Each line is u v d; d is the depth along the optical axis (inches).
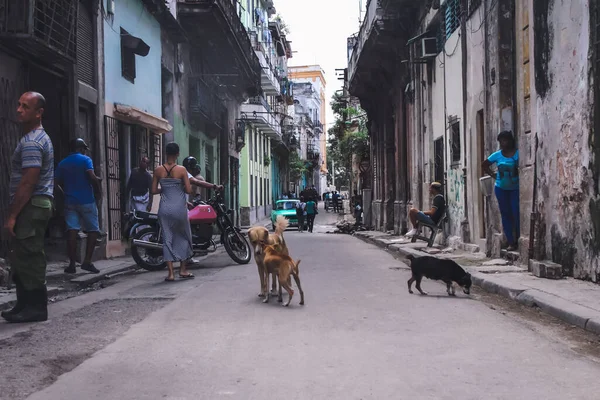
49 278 352.2
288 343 202.4
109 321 241.0
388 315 251.1
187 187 364.8
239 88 1200.2
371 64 967.6
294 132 2581.2
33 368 172.4
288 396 148.7
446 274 302.0
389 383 158.7
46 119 420.2
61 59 398.0
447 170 605.3
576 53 316.8
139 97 605.9
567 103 326.6
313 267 428.1
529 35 376.8
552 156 345.4
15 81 375.2
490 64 445.7
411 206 794.2
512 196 410.9
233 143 1254.3
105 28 506.3
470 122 516.1
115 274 398.9
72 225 369.4
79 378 163.6
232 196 1234.0
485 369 171.6
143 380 162.1
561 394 150.3
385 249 633.6
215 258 508.7
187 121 837.2
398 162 900.0
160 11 657.0
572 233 326.3
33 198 235.1
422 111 725.3
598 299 263.0
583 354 191.3
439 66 641.6
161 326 229.8
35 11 362.9
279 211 1364.4
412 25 763.4
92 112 479.8
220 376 165.5
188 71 844.0
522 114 391.9
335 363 177.8
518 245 398.0
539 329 230.4
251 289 322.0
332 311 259.6
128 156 565.3
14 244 237.9
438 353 189.5
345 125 1643.7
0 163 350.6
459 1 542.0
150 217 418.9
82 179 370.0
